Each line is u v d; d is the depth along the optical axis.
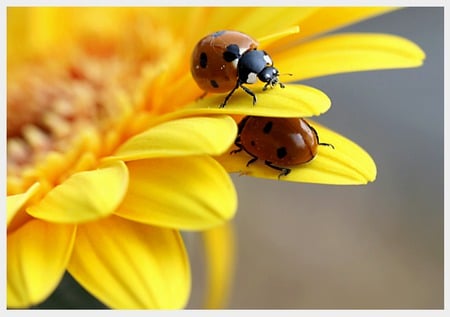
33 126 0.14
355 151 0.12
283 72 0.12
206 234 0.15
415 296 0.20
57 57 0.15
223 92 0.12
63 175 0.12
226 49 0.11
